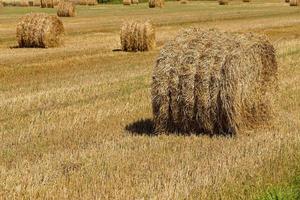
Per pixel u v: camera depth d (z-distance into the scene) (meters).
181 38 13.38
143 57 26.80
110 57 26.77
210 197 8.83
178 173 9.92
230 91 12.71
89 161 10.84
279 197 8.62
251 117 13.43
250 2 85.75
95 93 18.16
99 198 8.73
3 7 72.56
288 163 10.52
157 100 13.26
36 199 8.80
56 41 31.08
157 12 61.84
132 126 14.17
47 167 10.47
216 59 12.83
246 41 13.25
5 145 12.34
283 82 19.45
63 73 22.16
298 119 14.66
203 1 91.81
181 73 12.96
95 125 14.23
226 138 12.77
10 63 24.50
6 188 9.27
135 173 10.02
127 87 19.11
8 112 15.59
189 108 13.02
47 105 16.52
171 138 12.81
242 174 9.86
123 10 66.75
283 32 37.34
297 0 73.50
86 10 67.25
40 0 73.94
